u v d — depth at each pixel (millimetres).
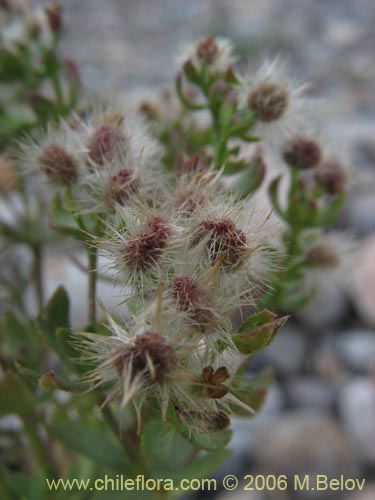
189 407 85
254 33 533
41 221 143
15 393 109
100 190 101
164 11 631
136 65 497
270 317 85
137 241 88
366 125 384
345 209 302
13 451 153
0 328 134
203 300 84
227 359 89
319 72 491
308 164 122
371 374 241
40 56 141
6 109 136
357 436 219
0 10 147
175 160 121
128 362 82
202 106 127
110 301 216
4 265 197
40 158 105
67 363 98
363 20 608
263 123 119
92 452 122
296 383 245
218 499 199
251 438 214
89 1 654
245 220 91
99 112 114
